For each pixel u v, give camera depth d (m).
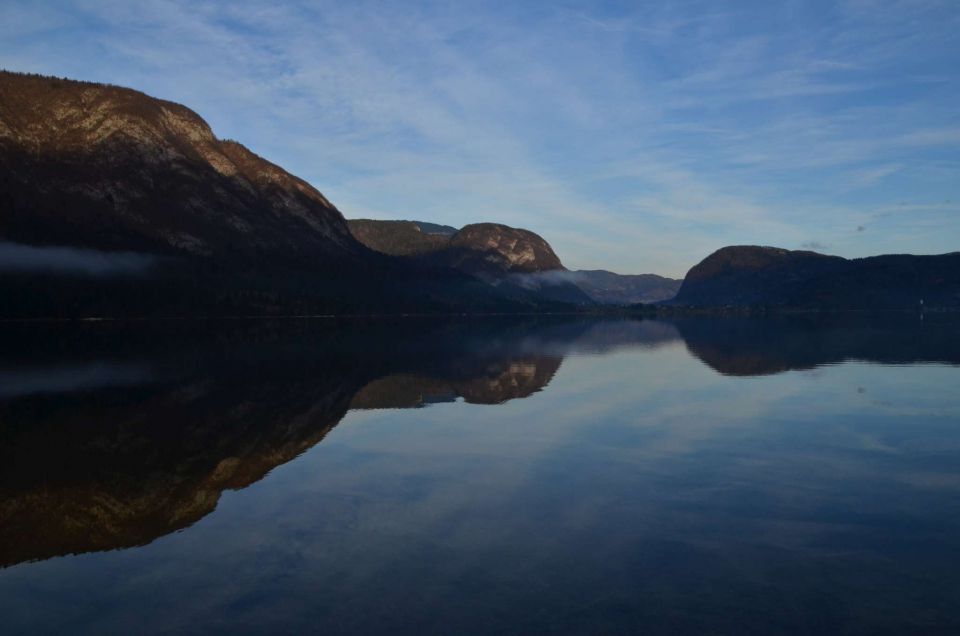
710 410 22.86
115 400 25.94
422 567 9.41
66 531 11.26
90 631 7.71
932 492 12.95
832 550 9.92
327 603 8.29
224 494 13.31
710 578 8.95
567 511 11.98
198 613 8.09
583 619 7.79
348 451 17.05
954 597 8.30
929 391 26.45
